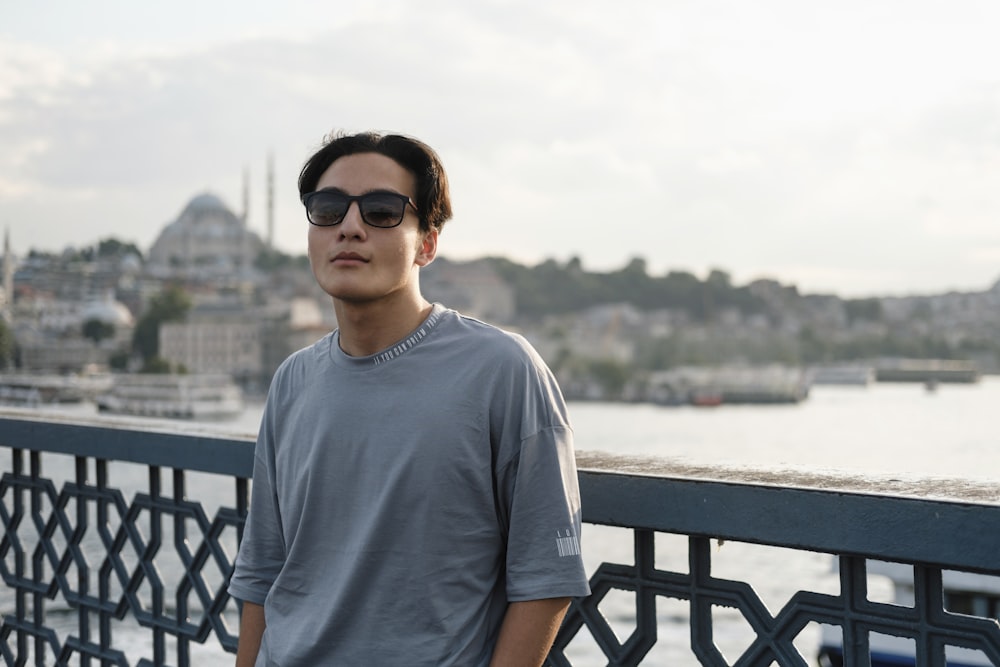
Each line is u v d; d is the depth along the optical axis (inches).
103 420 122.7
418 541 75.2
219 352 7696.9
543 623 73.4
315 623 78.4
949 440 2161.7
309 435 80.7
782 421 5472.4
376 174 78.3
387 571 75.8
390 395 77.5
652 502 79.7
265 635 82.5
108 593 122.5
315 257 79.7
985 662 450.6
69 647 128.6
